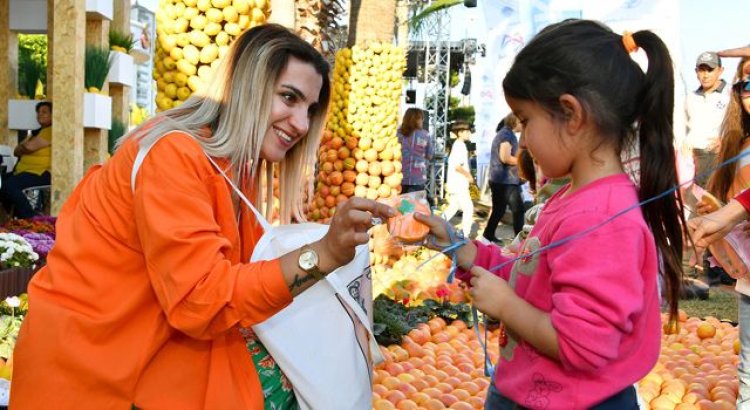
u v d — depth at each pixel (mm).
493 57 8547
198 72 4125
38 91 13742
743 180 3510
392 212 1990
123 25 11008
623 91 1896
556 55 1892
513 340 2057
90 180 2193
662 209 1984
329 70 2369
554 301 1829
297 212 2566
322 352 2301
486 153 12672
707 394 4234
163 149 2014
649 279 1867
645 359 1917
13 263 5742
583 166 1953
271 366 2316
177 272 1915
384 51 7086
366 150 7117
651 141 1931
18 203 8719
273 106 2219
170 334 2078
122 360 2010
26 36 21438
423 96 25828
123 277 2037
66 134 8562
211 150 2119
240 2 4035
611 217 1830
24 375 2025
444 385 4180
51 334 1991
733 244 3326
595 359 1753
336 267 1970
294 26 6074
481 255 2330
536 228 2076
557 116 1910
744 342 3500
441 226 2361
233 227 2121
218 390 2098
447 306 5867
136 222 2008
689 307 7820
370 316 2492
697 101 6406
